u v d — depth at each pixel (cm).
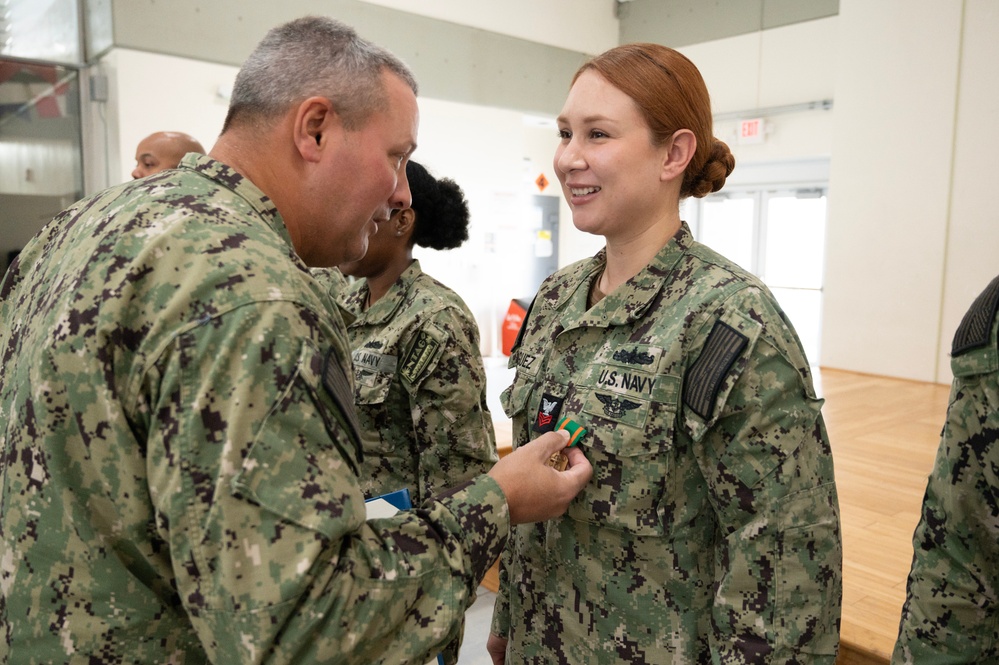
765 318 100
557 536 117
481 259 709
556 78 730
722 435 101
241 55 524
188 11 496
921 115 555
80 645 72
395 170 97
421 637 77
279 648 68
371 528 78
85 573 73
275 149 89
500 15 676
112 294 72
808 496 100
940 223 553
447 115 649
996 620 95
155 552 73
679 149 111
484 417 171
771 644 97
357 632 71
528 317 136
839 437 403
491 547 86
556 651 118
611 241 119
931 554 98
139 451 71
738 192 788
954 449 94
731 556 101
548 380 120
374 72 91
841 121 600
